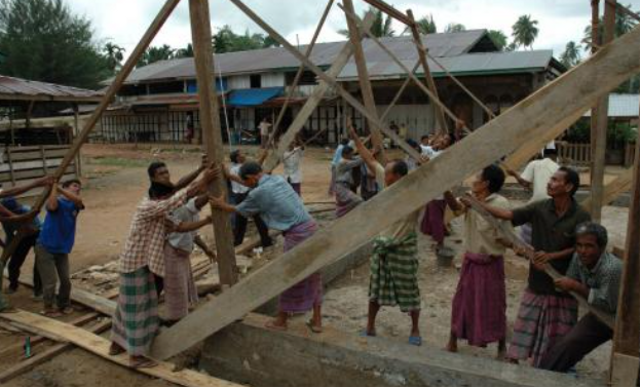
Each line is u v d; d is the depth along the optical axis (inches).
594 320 133.7
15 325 200.4
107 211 451.5
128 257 161.0
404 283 170.9
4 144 631.2
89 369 168.1
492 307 161.0
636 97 838.5
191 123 1288.1
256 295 150.6
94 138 1481.3
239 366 166.2
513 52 843.4
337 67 220.7
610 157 752.3
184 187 169.9
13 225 234.8
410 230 170.1
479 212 145.6
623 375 116.0
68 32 1668.3
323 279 246.4
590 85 105.1
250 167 165.2
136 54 165.6
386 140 903.1
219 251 167.0
